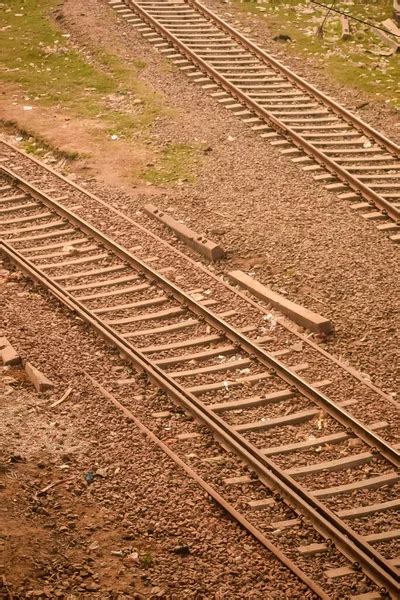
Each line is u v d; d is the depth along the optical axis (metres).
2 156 25.73
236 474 15.23
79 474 14.98
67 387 16.98
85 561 13.34
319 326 18.83
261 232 22.23
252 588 13.11
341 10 35.88
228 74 29.78
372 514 14.67
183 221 22.78
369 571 13.44
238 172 24.86
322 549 13.84
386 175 24.52
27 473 14.83
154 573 13.28
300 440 16.12
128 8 34.44
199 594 12.95
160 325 18.98
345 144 26.05
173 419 16.39
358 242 21.80
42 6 35.75
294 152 25.66
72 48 32.50
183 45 31.08
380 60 32.12
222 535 14.00
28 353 17.78
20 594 12.61
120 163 25.53
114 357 17.89
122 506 14.45
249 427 16.25
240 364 17.86
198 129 27.08
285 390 17.23
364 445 16.00
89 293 19.91
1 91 29.72
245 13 35.34
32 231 22.20
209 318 19.05
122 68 30.83
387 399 17.03
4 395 16.66
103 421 16.16
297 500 14.52
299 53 32.25
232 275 20.67
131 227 22.41
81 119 27.98
